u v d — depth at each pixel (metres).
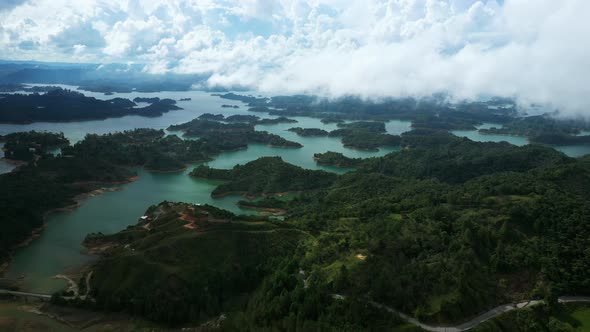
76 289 194.00
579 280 153.88
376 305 142.38
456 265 152.88
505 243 171.50
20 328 163.75
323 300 147.12
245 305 170.88
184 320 169.75
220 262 197.12
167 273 187.00
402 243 170.88
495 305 144.00
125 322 170.62
